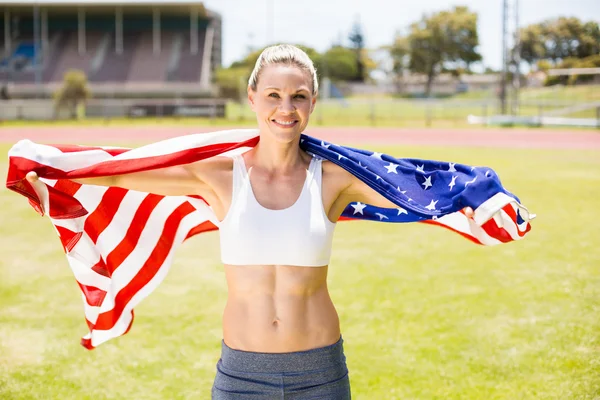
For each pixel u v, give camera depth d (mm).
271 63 2467
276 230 2463
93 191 3090
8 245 8508
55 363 4758
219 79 52938
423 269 7207
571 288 6426
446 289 6453
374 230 9320
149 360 4812
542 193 12367
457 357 4793
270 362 2479
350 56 82750
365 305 5988
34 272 7227
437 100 55875
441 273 7031
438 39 74688
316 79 2568
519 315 5668
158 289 6520
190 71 55344
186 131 31359
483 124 35719
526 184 13516
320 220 2510
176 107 46719
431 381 4402
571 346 4961
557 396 4152
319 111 46250
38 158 2611
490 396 4176
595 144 23828
